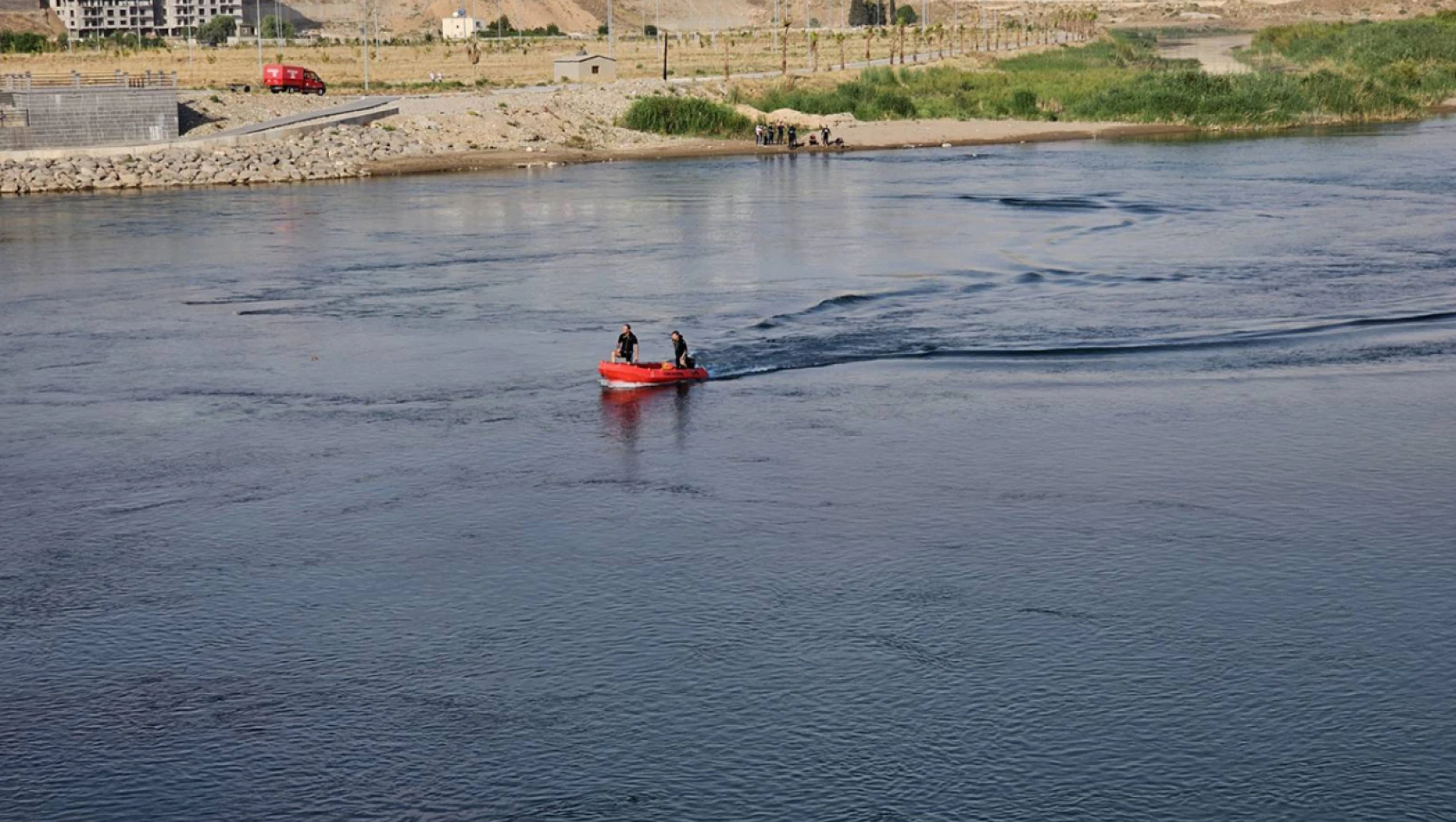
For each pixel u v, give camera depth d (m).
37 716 25.31
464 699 25.62
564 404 43.12
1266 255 64.06
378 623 28.64
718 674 26.31
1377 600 28.88
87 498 35.69
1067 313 53.34
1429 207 77.50
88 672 26.83
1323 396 42.62
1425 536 32.03
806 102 142.12
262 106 125.81
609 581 30.45
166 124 108.56
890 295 56.94
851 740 24.06
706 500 34.97
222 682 26.41
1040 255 65.31
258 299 58.31
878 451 38.38
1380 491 34.88
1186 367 46.00
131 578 30.97
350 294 58.94
